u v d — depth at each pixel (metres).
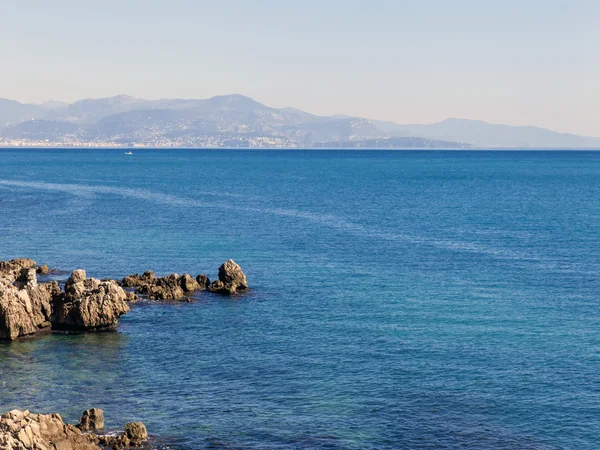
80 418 47.75
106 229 133.88
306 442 45.12
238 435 45.94
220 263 101.56
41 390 53.06
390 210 170.50
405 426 47.47
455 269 97.31
